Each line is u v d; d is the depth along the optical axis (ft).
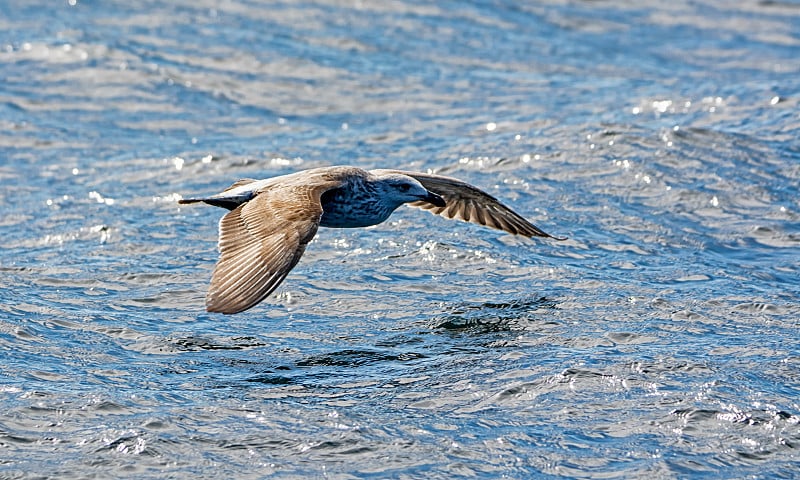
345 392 37.60
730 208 59.16
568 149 69.51
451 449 33.58
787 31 113.70
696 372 38.50
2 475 31.81
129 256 53.67
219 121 80.79
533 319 44.29
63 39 94.89
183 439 33.96
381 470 32.42
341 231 55.98
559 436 34.32
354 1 116.98
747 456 33.12
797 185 62.44
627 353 40.40
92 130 77.56
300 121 81.30
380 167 68.90
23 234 57.16
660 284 48.34
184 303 47.03
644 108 80.64
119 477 31.94
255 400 36.86
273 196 34.17
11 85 85.46
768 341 41.60
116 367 39.75
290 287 48.24
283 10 111.96
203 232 57.47
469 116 81.61
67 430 34.50
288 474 32.19
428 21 112.16
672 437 34.17
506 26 112.57
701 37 111.04
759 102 79.92
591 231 55.98
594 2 125.08
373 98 87.15
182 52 95.71
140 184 66.33
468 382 38.19
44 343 41.78
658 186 62.49
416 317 44.96
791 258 52.11
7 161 70.54
